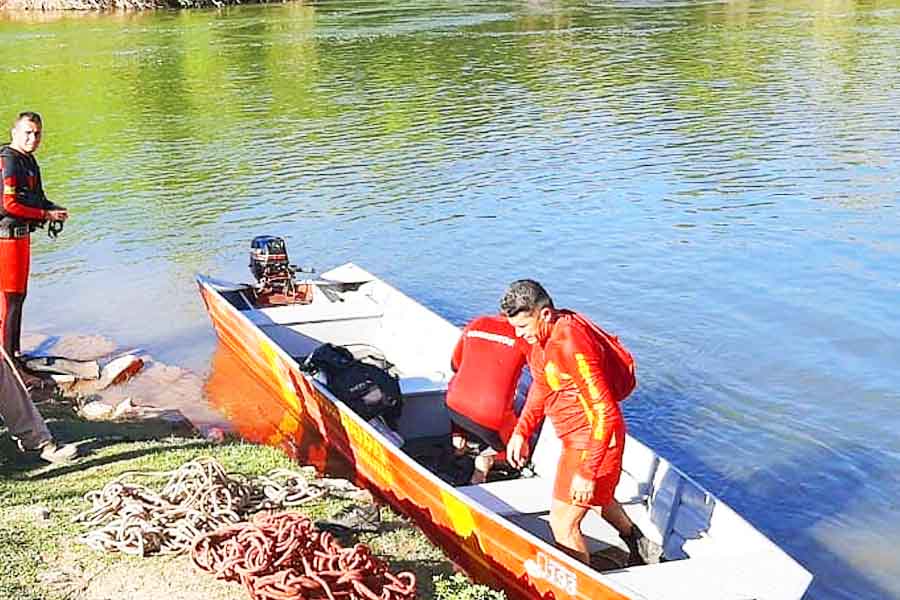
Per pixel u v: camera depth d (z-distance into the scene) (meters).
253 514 6.25
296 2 52.25
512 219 15.27
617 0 48.16
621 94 24.78
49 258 14.05
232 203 16.56
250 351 10.02
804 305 11.80
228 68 31.12
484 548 6.41
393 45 35.03
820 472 8.47
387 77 28.67
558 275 13.06
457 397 7.61
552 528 6.26
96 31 42.12
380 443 7.45
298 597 5.03
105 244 14.62
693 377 10.17
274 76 29.41
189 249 14.34
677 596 5.66
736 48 31.80
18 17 48.91
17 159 8.86
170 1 50.94
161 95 26.88
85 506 6.43
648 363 10.50
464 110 23.50
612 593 5.53
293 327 10.23
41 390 9.70
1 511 6.36
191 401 9.65
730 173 17.30
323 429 8.59
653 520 6.84
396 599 5.18
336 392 8.30
